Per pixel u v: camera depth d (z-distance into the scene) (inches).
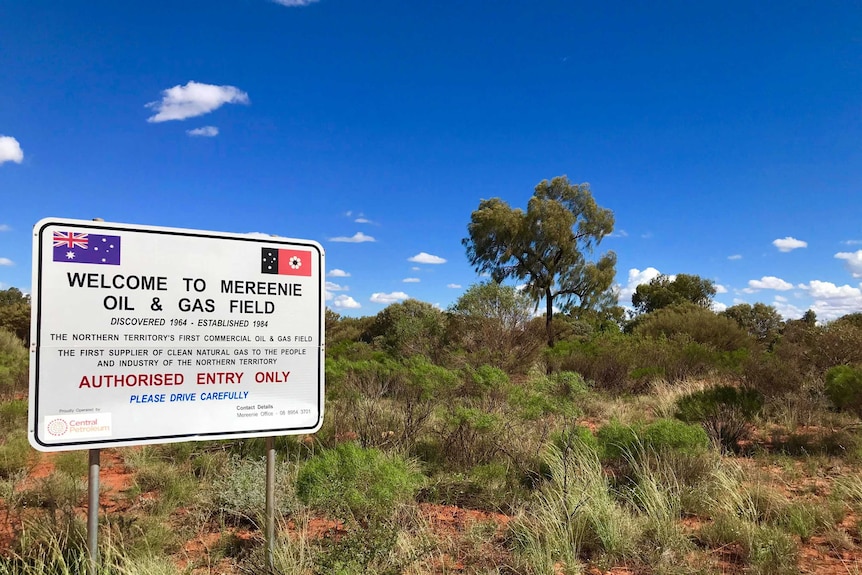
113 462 284.0
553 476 221.9
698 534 194.9
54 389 136.9
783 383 470.3
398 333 804.6
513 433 296.2
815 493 242.1
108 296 142.4
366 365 553.9
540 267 1663.4
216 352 152.9
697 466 252.4
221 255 154.6
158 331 146.9
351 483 192.4
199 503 217.3
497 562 169.2
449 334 768.3
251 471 218.2
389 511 192.5
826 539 192.9
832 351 566.3
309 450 284.7
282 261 161.3
